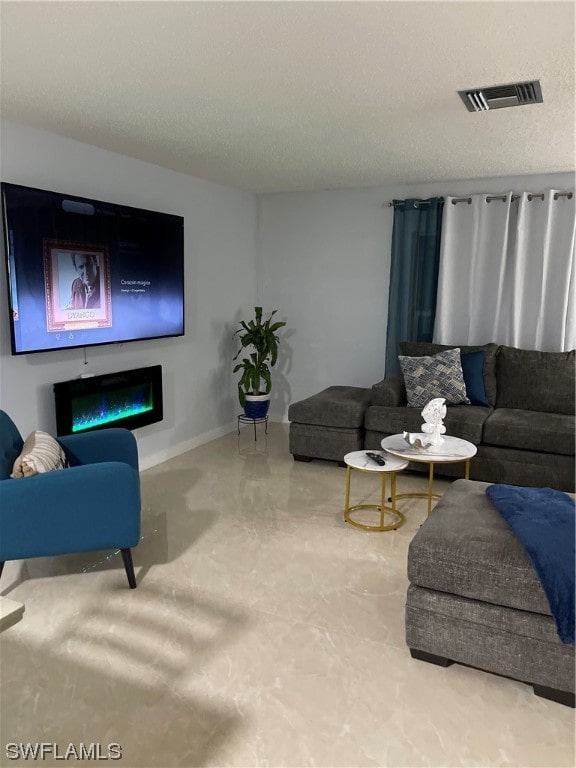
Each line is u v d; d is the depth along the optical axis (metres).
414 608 2.13
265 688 2.02
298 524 3.39
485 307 4.84
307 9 1.80
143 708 1.92
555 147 3.63
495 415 4.08
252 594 2.63
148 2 1.76
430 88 2.53
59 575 2.80
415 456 3.26
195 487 4.01
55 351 3.52
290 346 5.77
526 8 1.78
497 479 3.93
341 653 2.22
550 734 1.83
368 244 5.27
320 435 4.46
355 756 1.74
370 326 5.39
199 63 2.26
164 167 4.32
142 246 3.99
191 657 2.19
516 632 1.97
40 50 2.14
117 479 2.53
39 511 2.46
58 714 1.89
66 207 3.37
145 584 2.71
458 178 4.72
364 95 2.64
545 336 4.70
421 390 4.36
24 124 3.18
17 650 2.21
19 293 3.14
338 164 4.20
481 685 2.05
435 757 1.74
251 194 5.56
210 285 5.05
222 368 5.34
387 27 1.93
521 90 2.55
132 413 4.11
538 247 4.61
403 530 3.30
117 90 2.59
